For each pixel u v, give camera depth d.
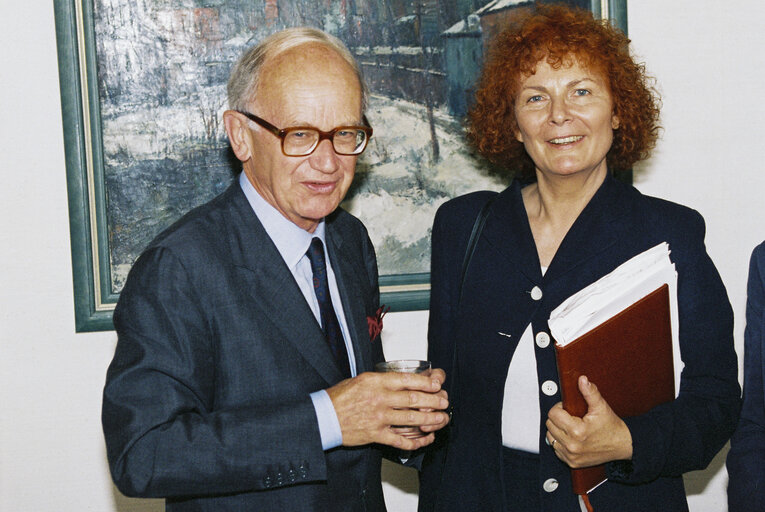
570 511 1.30
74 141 1.87
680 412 1.25
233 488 1.07
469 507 1.40
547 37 1.30
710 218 2.17
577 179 1.35
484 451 1.40
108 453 1.07
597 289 1.17
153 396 1.06
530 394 1.35
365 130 1.18
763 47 2.14
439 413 1.11
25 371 1.93
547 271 1.35
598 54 1.29
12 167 1.89
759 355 1.22
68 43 1.86
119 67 1.89
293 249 1.23
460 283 1.47
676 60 2.12
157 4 1.89
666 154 2.14
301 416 1.08
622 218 1.35
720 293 1.31
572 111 1.29
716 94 2.14
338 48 1.18
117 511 1.99
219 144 1.94
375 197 2.02
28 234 1.91
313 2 1.94
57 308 1.93
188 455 1.04
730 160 2.16
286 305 1.17
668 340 1.22
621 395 1.20
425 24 1.99
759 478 1.16
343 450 1.20
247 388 1.14
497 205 1.48
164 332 1.08
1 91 1.88
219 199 1.25
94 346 1.95
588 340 1.14
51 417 1.95
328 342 1.25
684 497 1.36
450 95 2.02
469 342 1.42
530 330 1.36
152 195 1.93
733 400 1.29
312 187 1.16
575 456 1.18
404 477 2.12
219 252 1.16
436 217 1.56
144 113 1.90
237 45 1.92
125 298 1.12
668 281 1.22
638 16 2.10
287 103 1.12
